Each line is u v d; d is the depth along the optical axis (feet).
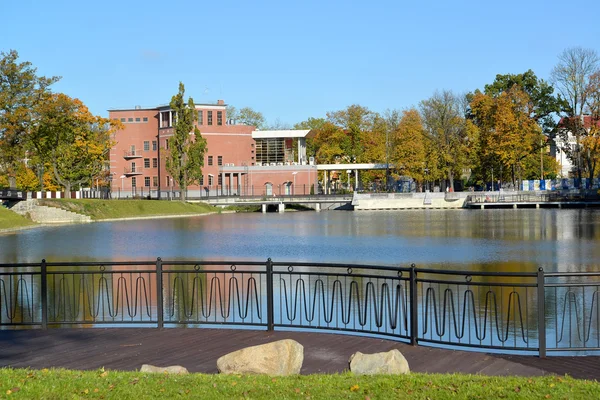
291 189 400.06
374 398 28.53
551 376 32.89
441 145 349.61
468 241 165.37
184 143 333.01
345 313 67.72
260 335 47.34
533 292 81.05
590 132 302.66
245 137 407.85
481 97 326.03
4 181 303.68
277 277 98.58
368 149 419.13
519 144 309.63
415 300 44.06
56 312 69.56
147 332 48.88
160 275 50.29
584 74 307.37
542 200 320.29
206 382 31.01
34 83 247.91
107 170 403.54
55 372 33.60
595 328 60.23
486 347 42.57
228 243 170.30
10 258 136.87
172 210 311.47
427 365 39.04
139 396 28.91
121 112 406.21
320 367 38.42
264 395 28.96
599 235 173.68
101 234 201.16
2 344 45.34
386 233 195.83
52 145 259.80
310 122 522.47
